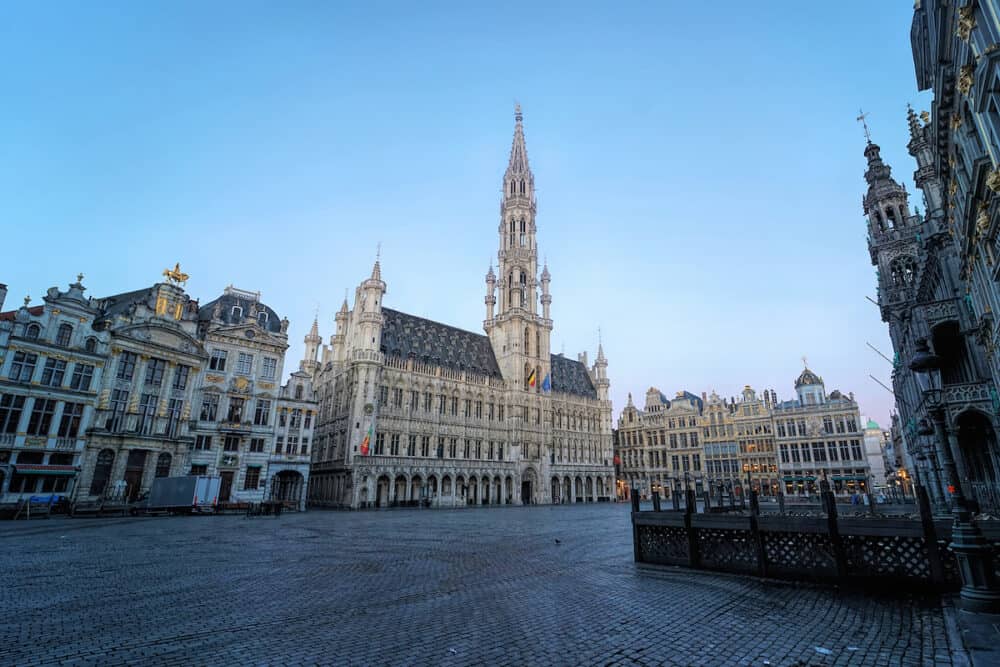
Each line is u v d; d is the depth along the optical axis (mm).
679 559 16344
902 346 39594
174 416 50094
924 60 19031
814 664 7727
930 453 33125
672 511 17172
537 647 8500
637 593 12547
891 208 41812
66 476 41688
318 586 13383
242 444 54406
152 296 50625
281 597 12062
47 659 7797
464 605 11352
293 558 18422
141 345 47875
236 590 12812
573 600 11820
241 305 60938
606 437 109062
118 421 45719
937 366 11398
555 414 99812
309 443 60156
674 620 10109
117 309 54938
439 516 48000
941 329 29516
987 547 9867
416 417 75125
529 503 88875
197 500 44219
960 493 10344
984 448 28750
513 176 112438
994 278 17453
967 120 15461
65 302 43156
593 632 9336
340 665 7641
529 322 98125
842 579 13016
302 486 58625
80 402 43094
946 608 10406
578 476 99938
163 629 9391
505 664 7723
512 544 23484
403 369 75188
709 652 8258
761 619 10164
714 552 15555
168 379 49688
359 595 12328
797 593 12391
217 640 8781
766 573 14328
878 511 34062
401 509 64000
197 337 52938
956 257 28453
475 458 81438
